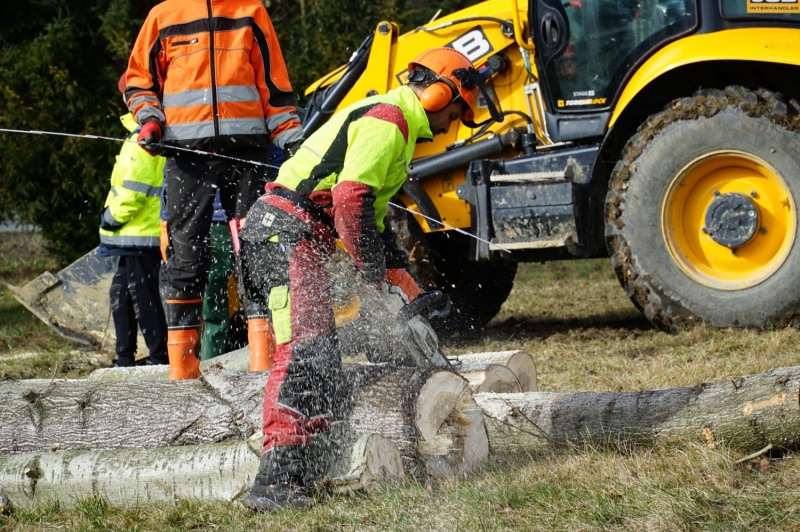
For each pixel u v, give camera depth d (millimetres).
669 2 11320
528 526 5383
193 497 6371
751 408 6086
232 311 11211
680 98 11383
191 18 8516
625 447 6434
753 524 5223
